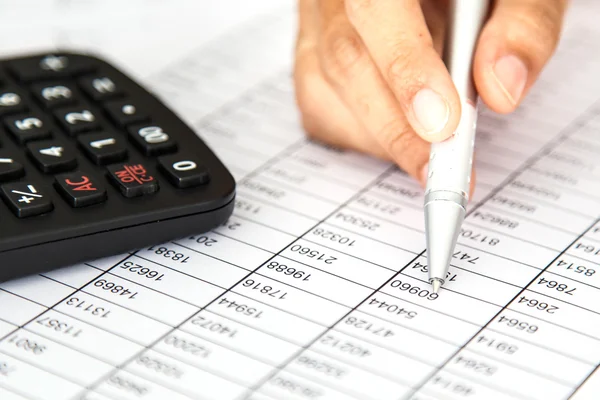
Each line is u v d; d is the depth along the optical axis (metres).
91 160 0.54
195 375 0.40
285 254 0.50
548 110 0.69
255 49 0.82
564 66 0.77
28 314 0.45
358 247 0.51
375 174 0.60
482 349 0.42
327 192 0.58
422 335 0.43
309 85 0.64
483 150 0.63
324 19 0.62
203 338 0.43
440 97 0.49
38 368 0.41
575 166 0.61
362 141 0.62
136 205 0.49
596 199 0.57
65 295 0.46
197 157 0.54
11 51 0.79
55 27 0.85
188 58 0.80
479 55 0.53
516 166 0.61
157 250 0.51
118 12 0.89
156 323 0.44
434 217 0.47
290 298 0.46
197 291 0.47
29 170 0.52
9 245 0.45
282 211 0.55
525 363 0.41
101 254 0.48
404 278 0.48
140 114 0.59
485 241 0.52
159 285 0.47
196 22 0.88
